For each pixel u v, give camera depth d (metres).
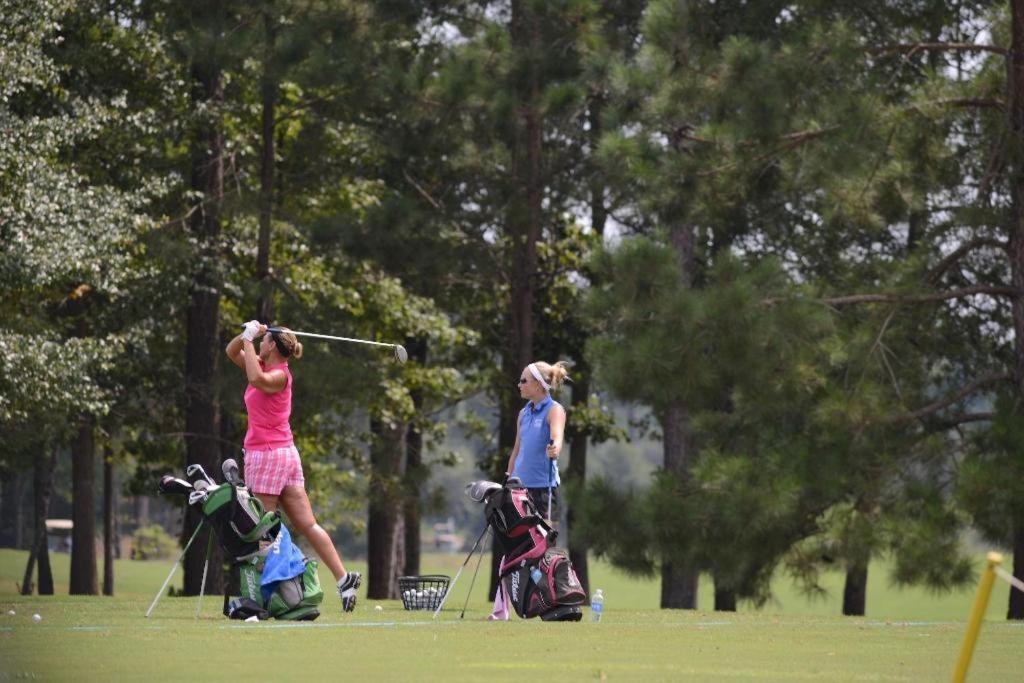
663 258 54.69
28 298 69.38
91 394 60.16
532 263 78.31
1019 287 59.56
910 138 55.81
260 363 30.41
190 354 81.88
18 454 79.31
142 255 76.50
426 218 77.12
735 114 55.19
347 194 89.31
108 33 73.81
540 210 78.19
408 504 90.12
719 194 57.69
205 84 81.38
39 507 99.06
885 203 57.47
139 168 74.81
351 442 92.56
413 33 78.50
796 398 57.19
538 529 30.72
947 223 65.12
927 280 61.81
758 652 24.14
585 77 63.47
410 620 30.11
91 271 59.19
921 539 53.25
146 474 96.25
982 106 58.06
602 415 93.56
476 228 79.81
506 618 31.16
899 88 59.78
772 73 54.53
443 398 98.19
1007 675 21.34
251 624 27.91
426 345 98.25
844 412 56.22
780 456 56.62
